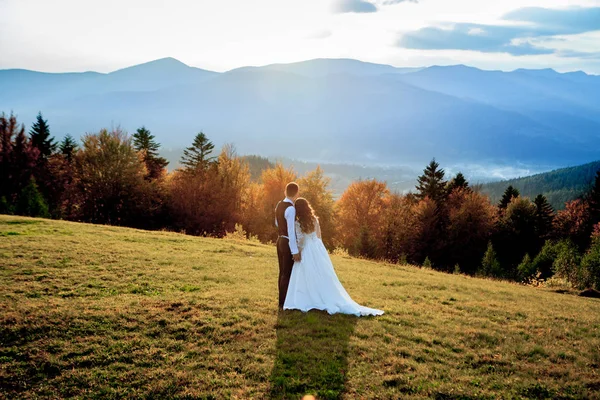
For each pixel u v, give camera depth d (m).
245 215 56.62
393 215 61.25
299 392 5.75
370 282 13.05
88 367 6.27
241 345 6.98
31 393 5.70
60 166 60.09
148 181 56.44
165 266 12.58
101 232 18.89
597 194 72.88
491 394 5.87
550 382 6.31
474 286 14.67
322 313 8.67
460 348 7.41
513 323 9.22
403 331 7.98
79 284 9.81
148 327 7.47
